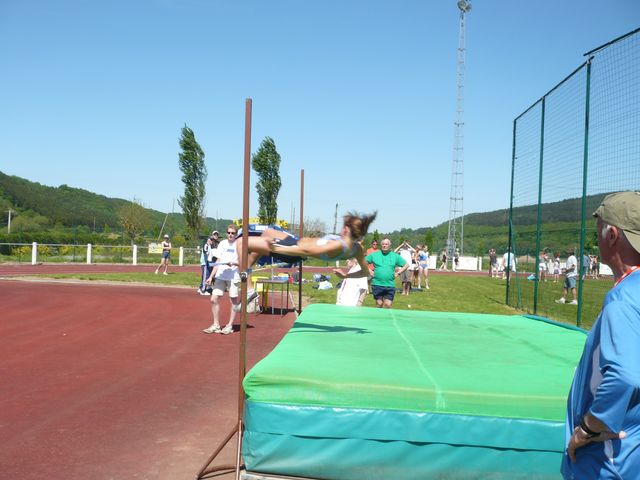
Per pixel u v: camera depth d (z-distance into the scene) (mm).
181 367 7266
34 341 8828
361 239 5219
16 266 28906
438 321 6520
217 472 3977
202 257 16453
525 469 3113
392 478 3186
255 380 3305
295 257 5070
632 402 1941
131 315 12008
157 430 4836
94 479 3818
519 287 14219
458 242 58062
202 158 36312
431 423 3158
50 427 4859
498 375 3570
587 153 9656
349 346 4484
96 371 6953
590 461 2041
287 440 3244
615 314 1936
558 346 4855
